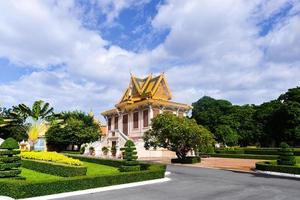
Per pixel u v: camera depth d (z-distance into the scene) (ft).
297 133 189.88
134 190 58.54
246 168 101.24
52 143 214.90
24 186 50.57
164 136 122.52
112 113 216.13
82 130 209.97
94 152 187.83
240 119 245.24
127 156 78.07
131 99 200.64
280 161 90.63
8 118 168.04
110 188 60.18
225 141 217.77
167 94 199.62
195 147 120.98
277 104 230.68
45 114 160.66
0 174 57.52
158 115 130.31
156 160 140.46
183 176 80.48
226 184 66.08
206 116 240.94
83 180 58.44
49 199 50.01
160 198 50.47
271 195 52.65
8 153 60.70
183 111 193.67
